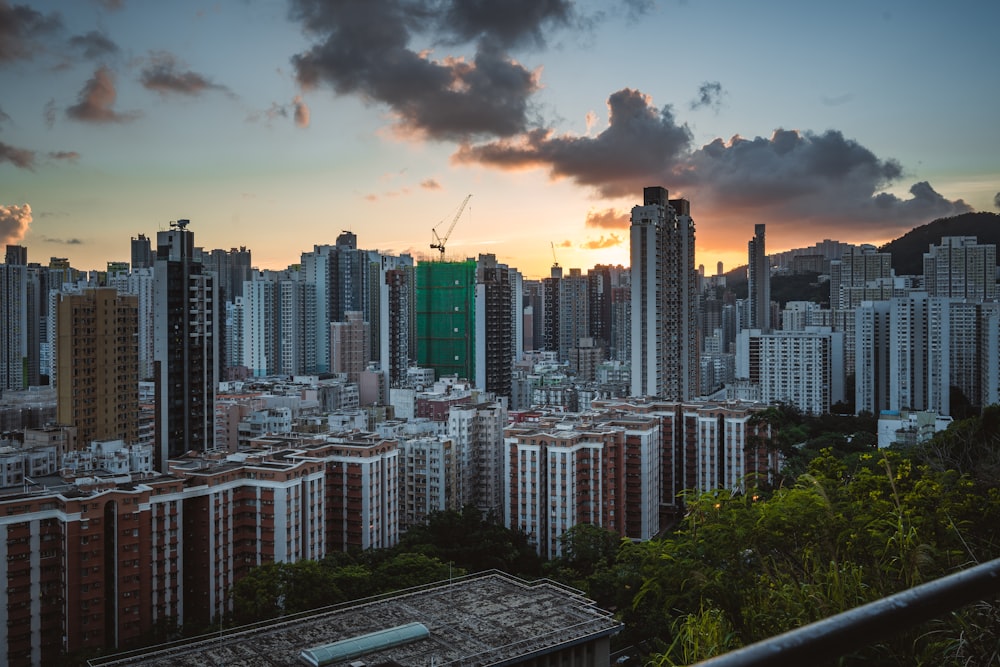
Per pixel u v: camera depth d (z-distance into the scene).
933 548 27.94
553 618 105.81
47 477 150.12
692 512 38.12
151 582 130.62
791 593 28.86
